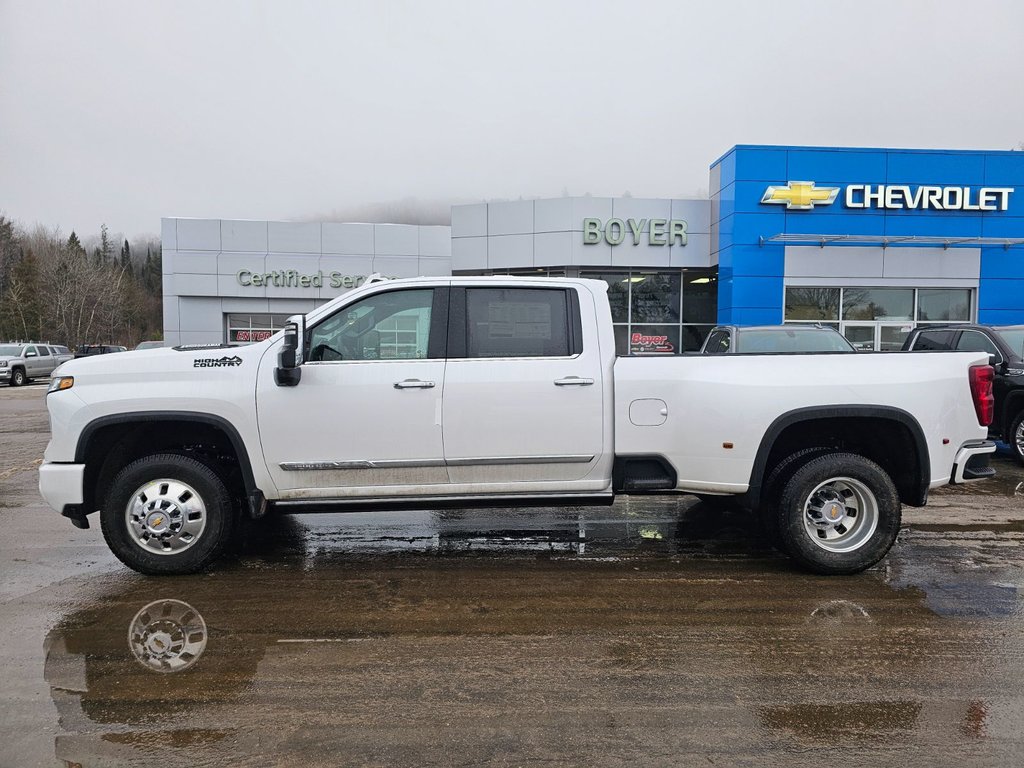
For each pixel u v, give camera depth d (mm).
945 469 4719
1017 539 5617
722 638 3756
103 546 5391
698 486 4691
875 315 17797
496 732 2852
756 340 10273
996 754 2691
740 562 5027
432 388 4523
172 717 2959
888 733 2842
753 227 17297
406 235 27406
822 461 4602
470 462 4594
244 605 4195
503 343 4656
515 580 4664
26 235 87812
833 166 17234
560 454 4629
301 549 5344
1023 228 17469
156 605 4191
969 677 3322
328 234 27062
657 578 4699
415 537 5688
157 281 103938
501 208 19281
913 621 3979
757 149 17125
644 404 4637
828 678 3311
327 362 4531
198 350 4680
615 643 3697
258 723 2914
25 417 15234
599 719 2953
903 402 4578
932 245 17500
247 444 4480
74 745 2752
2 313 58625
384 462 4551
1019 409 8719
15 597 4316
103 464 4664
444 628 3885
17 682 3262
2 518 6277
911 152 17250
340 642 3701
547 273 19703
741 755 2689
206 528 4598
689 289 19719
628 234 18750
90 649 3604
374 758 2670
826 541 4699
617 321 19656
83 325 59812
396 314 4633
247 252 26656
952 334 9891
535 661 3492
